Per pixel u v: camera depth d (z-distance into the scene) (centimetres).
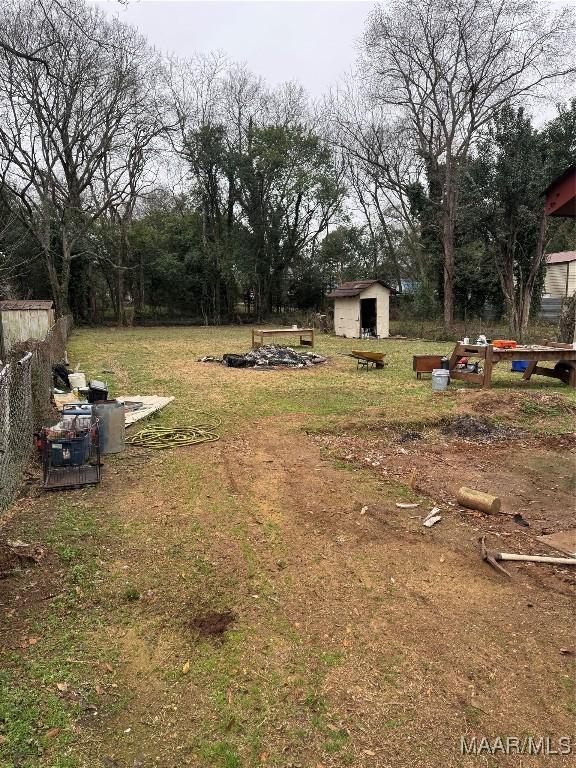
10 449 533
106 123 2678
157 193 3525
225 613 341
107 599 355
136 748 239
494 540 445
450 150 2370
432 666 290
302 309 3641
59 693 270
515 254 2127
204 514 495
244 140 3303
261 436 763
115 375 1315
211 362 1572
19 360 631
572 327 1515
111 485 568
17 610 341
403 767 228
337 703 265
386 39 2403
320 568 397
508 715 257
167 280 3394
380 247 3734
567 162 1900
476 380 1137
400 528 467
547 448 725
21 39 2156
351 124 2952
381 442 745
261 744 241
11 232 2709
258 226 3316
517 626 326
